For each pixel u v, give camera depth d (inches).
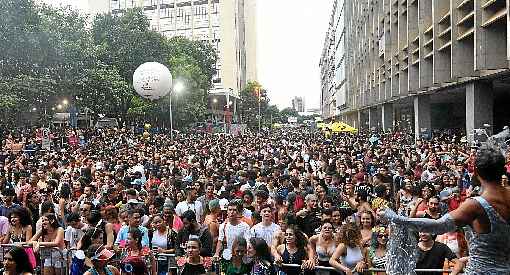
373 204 417.7
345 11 3597.4
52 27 1659.7
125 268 286.0
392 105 2112.5
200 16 4694.9
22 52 1438.2
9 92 1384.1
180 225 386.3
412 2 1433.3
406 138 1529.3
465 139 1044.5
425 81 1295.5
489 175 133.6
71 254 333.4
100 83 1785.2
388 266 164.1
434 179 538.0
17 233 359.9
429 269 265.7
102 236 332.8
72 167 770.2
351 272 285.3
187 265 288.7
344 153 920.9
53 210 387.5
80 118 2404.0
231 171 666.8
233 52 4648.1
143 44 2196.1
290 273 304.8
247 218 376.5
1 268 287.3
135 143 1380.4
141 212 366.0
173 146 1226.0
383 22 1969.7
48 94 1553.9
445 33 1119.6
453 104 2037.4
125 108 2119.8
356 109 3026.6
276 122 5433.1
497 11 857.5
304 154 994.1
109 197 486.0
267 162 787.4
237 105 4168.3
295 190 507.5
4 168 740.7
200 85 2496.3
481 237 133.0
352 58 3230.8
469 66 1025.5
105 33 2210.9
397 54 1675.7
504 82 1120.2
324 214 358.3
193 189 469.4
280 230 336.8
